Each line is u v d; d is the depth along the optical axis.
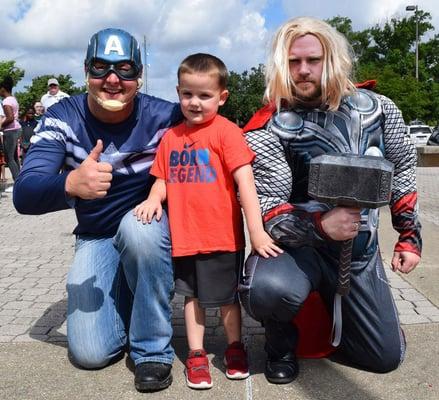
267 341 2.58
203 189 2.47
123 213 2.75
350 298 2.49
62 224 6.86
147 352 2.51
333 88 2.41
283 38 2.42
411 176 2.60
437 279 3.99
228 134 2.46
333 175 2.15
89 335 2.64
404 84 43.50
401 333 2.61
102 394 2.46
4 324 3.34
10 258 5.10
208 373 2.51
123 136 2.65
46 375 2.65
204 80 2.45
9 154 9.62
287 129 2.43
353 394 2.41
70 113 2.66
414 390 2.43
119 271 2.79
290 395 2.41
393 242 5.10
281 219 2.38
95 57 2.47
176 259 2.57
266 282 2.32
